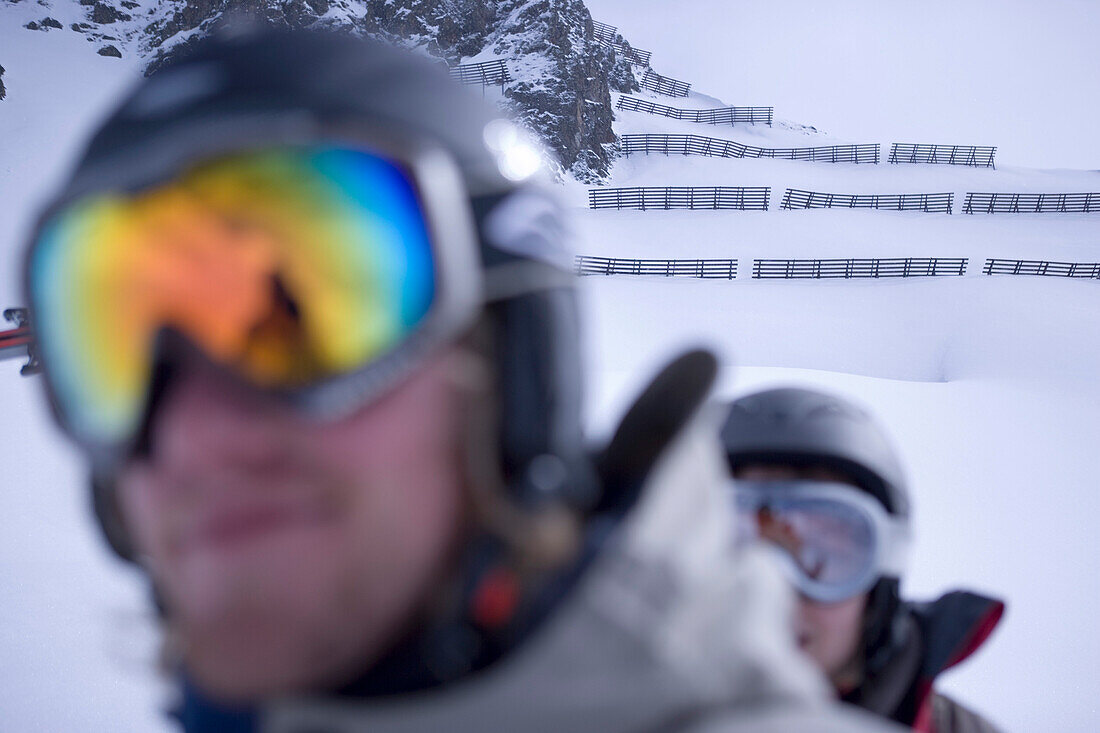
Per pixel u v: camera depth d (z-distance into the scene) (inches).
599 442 29.2
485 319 23.4
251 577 19.2
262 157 21.1
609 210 2175.2
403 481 20.4
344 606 19.6
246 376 19.2
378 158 21.3
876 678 83.9
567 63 2687.0
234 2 2637.8
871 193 2504.9
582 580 21.6
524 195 25.3
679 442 23.4
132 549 29.9
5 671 253.4
